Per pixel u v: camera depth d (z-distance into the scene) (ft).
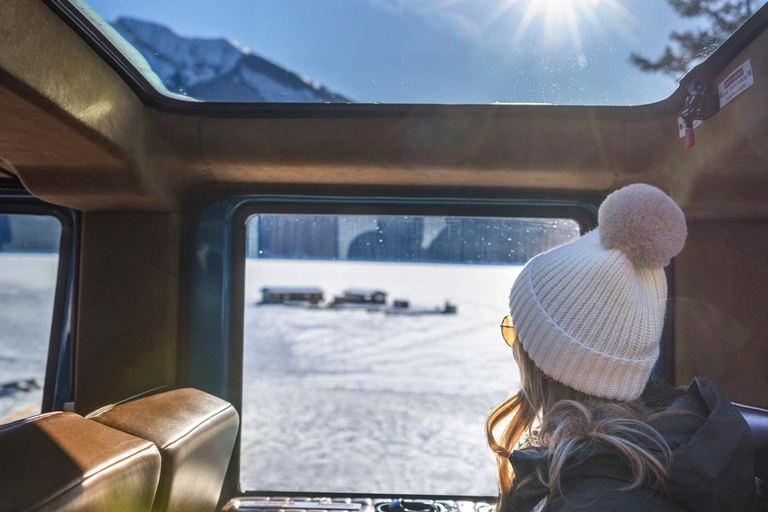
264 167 7.36
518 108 6.84
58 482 3.98
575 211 8.20
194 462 5.76
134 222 7.85
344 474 9.16
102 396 7.74
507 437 3.56
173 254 7.89
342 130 7.06
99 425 5.19
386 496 8.04
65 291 8.21
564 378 2.96
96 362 7.78
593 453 2.65
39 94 4.88
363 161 7.26
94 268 7.85
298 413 35.37
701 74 5.68
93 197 7.26
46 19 4.78
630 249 2.90
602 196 7.99
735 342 7.21
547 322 2.98
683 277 7.52
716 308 7.32
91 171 6.78
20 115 5.23
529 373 3.31
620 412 2.82
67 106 5.26
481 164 7.19
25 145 6.05
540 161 7.12
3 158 6.48
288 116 7.00
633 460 2.53
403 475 9.50
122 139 6.36
